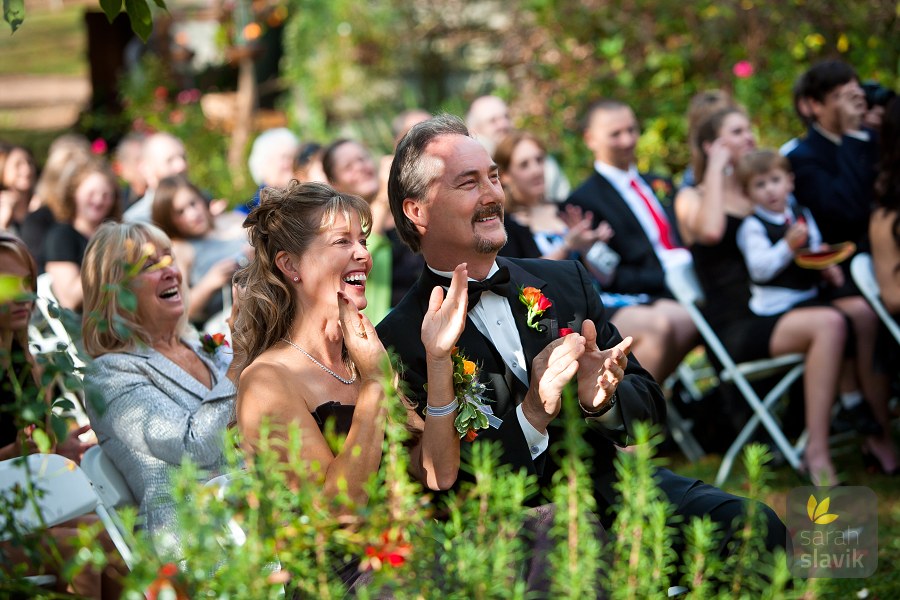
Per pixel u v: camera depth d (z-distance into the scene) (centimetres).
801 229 560
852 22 933
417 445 312
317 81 1235
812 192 627
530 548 292
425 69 1218
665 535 234
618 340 360
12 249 372
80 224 618
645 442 234
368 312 575
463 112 1144
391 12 1216
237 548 235
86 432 405
